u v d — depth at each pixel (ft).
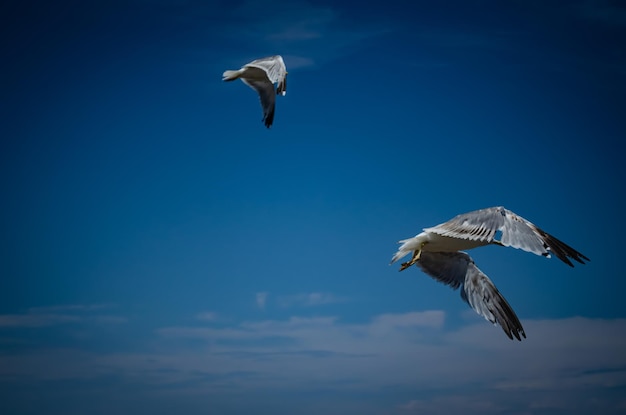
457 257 46.75
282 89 57.98
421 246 43.52
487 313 45.83
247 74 60.34
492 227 38.93
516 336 44.98
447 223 41.04
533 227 39.47
